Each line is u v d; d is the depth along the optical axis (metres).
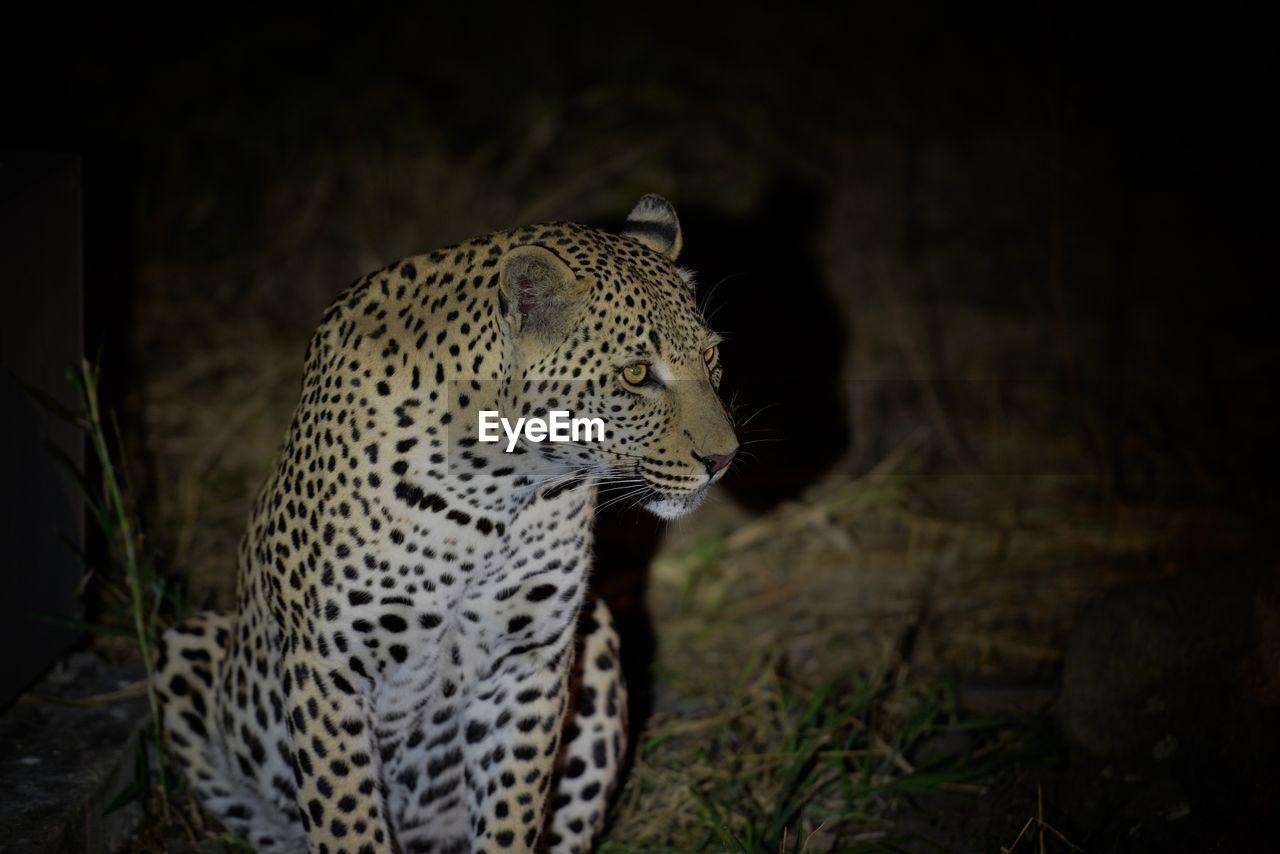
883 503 9.38
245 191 12.52
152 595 7.43
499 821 5.29
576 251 4.93
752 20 16.02
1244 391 10.81
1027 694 7.14
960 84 15.13
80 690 6.40
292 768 5.32
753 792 6.43
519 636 5.18
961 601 8.33
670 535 8.91
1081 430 10.17
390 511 4.78
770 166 13.69
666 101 14.38
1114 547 8.86
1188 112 14.91
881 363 11.25
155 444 9.45
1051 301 12.22
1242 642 6.05
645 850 6.06
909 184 13.79
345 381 4.86
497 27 15.20
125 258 11.62
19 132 12.74
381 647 4.96
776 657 7.71
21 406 5.85
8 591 5.82
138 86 13.57
